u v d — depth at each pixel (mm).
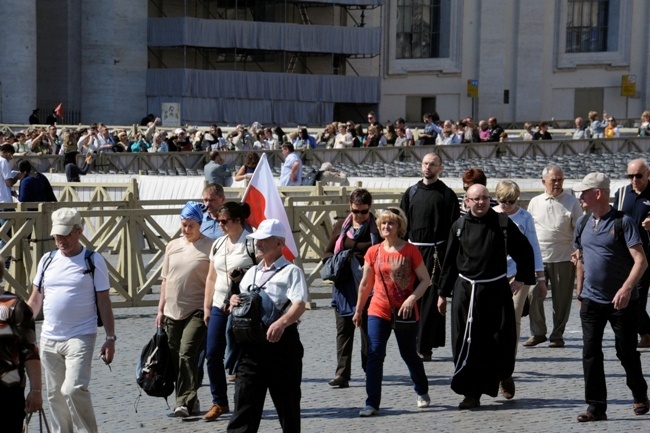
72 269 9797
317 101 77250
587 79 90812
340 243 12523
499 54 88375
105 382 12828
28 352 8312
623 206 13977
